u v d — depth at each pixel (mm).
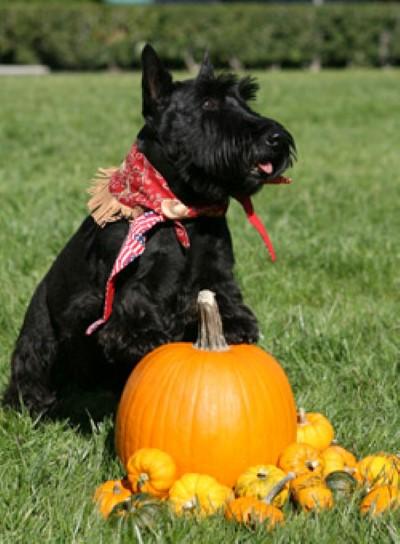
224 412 4195
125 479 4371
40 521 3973
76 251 5098
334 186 12195
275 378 4402
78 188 11695
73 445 4883
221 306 4824
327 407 5324
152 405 4277
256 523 3869
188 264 4789
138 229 4590
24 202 10680
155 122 4773
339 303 7348
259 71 41281
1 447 4879
